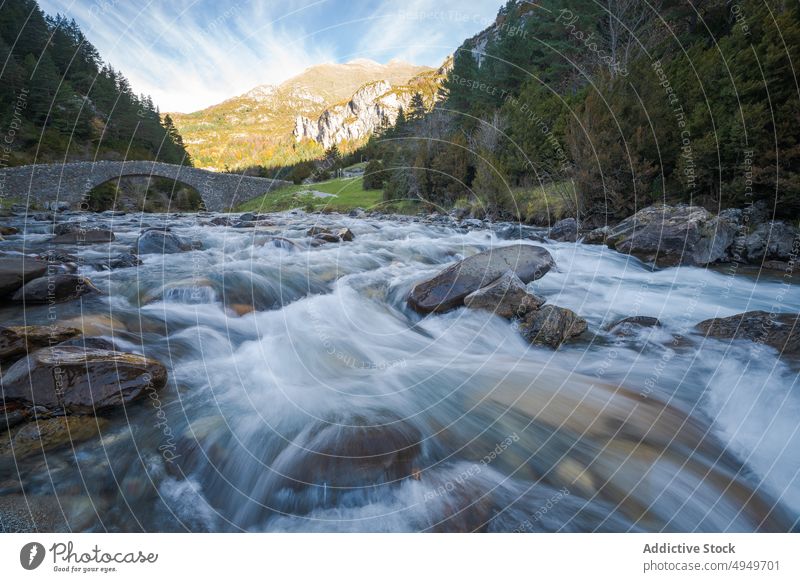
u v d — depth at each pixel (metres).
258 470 2.72
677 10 19.30
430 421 3.29
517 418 3.38
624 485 2.72
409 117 31.14
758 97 9.80
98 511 2.41
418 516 2.45
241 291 6.02
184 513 2.46
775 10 10.17
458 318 5.41
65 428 2.85
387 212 23.17
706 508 2.55
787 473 2.77
